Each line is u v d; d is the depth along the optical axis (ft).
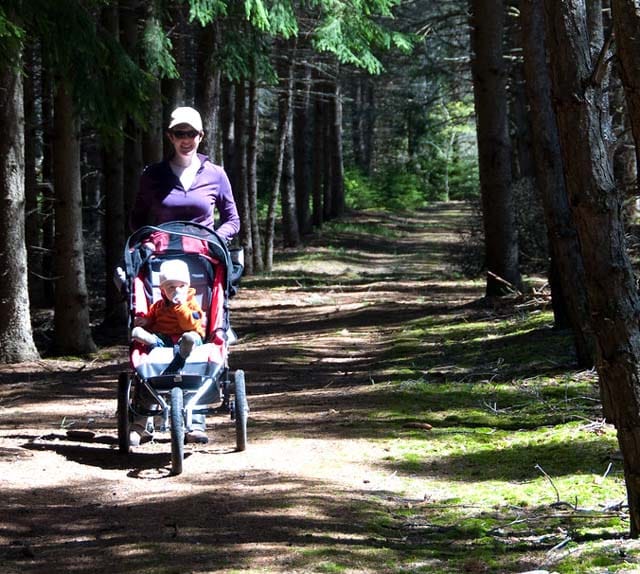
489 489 21.25
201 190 25.79
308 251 122.11
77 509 20.01
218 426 28.81
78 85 37.40
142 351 24.25
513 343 39.96
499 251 54.08
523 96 101.19
